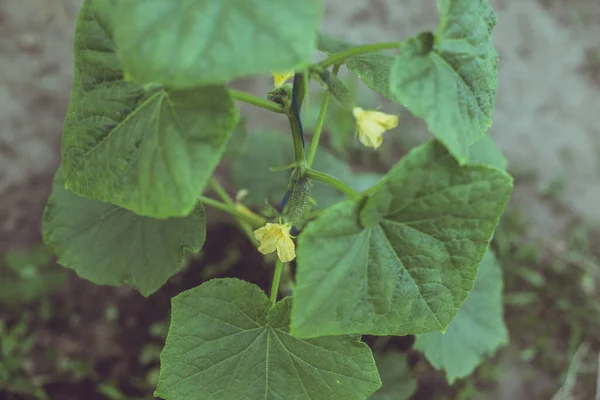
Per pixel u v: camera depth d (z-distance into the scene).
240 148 0.91
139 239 0.70
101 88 0.57
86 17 0.58
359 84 1.08
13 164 1.07
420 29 1.21
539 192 1.15
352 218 0.54
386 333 0.58
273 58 0.49
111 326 1.02
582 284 1.07
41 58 1.12
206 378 0.62
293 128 0.62
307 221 0.72
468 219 0.56
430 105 0.53
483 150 0.82
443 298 0.58
